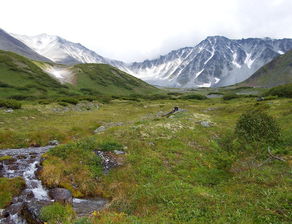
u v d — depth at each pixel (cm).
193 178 1772
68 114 5838
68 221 1117
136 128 3134
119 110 7631
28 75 15300
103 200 1558
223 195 1353
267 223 956
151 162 2052
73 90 16100
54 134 3441
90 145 2347
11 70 14838
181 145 2588
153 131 3027
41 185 1641
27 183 1642
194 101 12719
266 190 1337
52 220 1150
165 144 2583
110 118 5716
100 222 1065
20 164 2002
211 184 1691
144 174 1834
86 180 1750
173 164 2066
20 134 3100
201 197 1320
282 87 9175
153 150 2394
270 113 4197
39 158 2158
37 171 1831
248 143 2114
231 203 1209
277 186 1377
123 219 1100
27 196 1457
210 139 2939
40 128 3822
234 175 1795
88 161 2038
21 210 1256
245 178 1641
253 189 1393
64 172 1819
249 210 1091
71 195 1535
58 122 4609
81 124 4597
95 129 4359
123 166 1992
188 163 2094
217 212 1099
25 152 2448
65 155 2100
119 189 1650
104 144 2392
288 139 2417
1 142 2788
